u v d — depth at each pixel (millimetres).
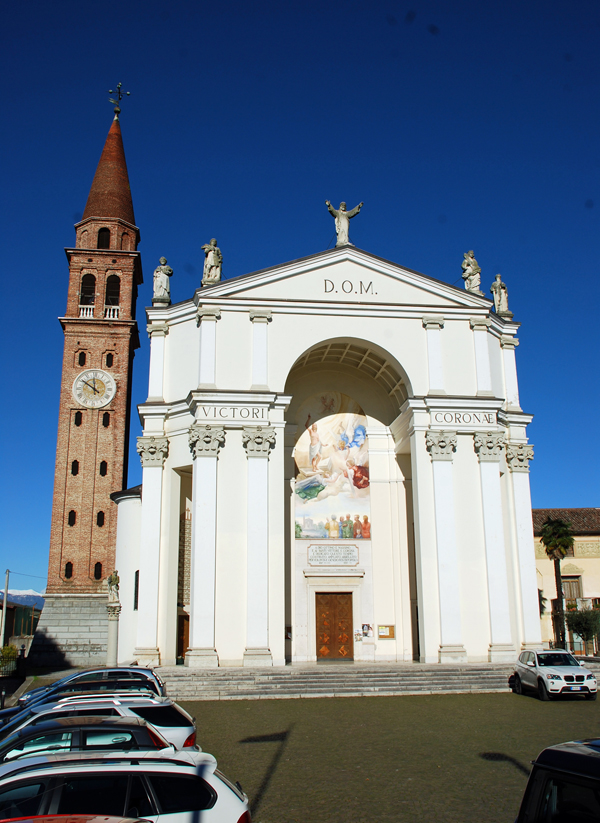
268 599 29188
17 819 6035
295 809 10938
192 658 28000
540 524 52594
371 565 35312
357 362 36438
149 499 32031
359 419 37094
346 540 35500
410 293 34094
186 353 33406
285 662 31891
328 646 34375
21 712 12531
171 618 30969
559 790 5977
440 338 33688
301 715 20500
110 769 7105
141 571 31125
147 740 9070
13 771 7082
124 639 35688
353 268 34031
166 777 7172
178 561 33000
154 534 31578
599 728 17469
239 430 30906
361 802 11234
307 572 34875
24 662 38562
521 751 14688
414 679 26578
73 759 7469
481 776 12656
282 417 31359
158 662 30094
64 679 19016
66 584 49156
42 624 47375
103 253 55469
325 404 37156
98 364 53500
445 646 29750
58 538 49969
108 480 51438
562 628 45219
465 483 31984
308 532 35406
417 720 19172
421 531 31172
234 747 15672
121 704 12125
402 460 36781
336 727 18219
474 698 23984
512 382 35844
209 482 29891
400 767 13492
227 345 32062
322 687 25484
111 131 61062
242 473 30484
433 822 10180
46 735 9000
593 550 50188
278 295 33125
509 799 11180
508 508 33719
